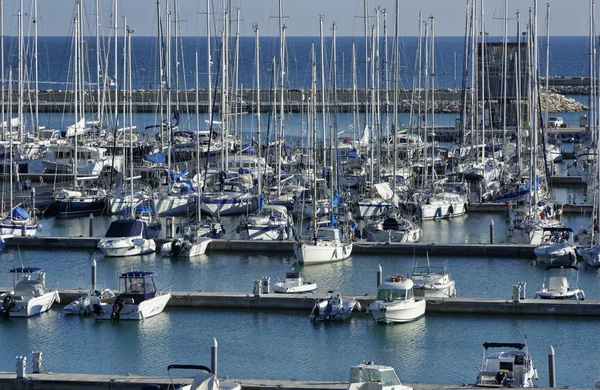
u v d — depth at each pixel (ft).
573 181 451.12
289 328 235.81
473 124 490.08
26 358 215.72
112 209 374.43
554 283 253.44
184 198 372.99
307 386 187.73
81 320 241.14
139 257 310.04
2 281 280.10
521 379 187.42
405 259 306.55
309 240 303.27
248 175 402.72
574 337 228.63
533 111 359.25
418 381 201.05
